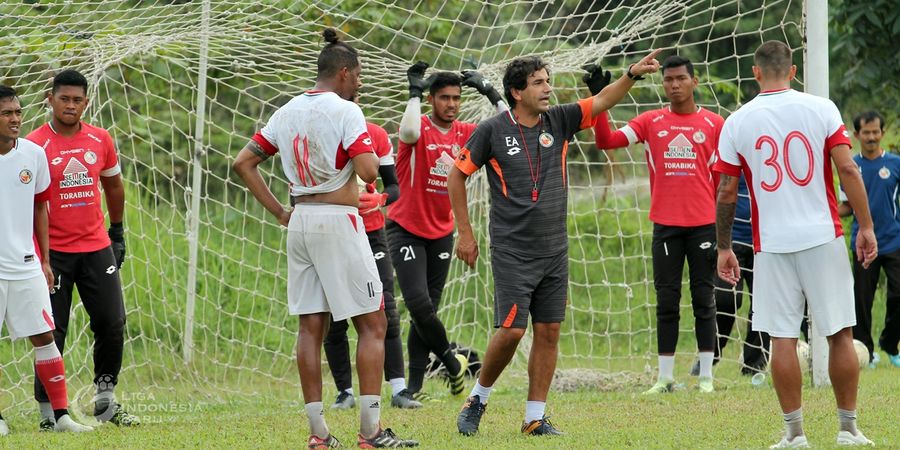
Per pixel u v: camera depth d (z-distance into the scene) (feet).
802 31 93.15
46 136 76.69
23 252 72.38
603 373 103.71
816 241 59.57
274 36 110.93
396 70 108.06
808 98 60.85
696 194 90.07
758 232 61.57
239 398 97.71
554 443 63.77
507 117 67.51
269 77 140.15
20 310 72.38
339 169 61.26
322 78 63.10
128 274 119.44
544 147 67.15
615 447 62.18
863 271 108.37
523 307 65.92
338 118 60.75
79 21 104.83
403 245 87.51
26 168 72.38
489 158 67.51
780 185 60.39
